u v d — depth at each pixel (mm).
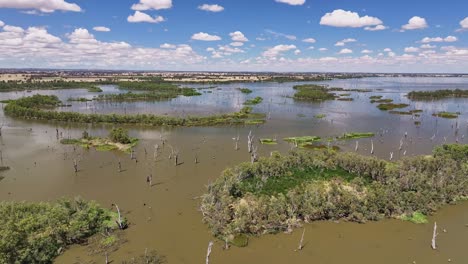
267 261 44781
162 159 87125
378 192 57156
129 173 76312
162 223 53594
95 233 49906
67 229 46938
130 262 43844
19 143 101562
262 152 95312
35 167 79812
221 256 45594
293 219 53500
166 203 60750
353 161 67000
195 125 131375
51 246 44312
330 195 56688
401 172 63375
